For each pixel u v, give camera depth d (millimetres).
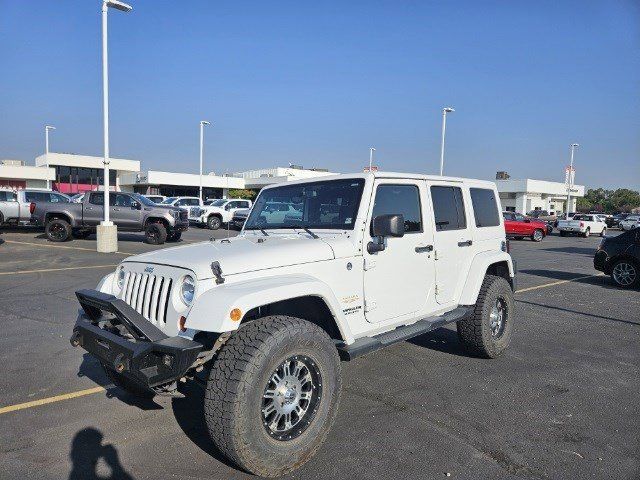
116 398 4508
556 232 41562
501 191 59844
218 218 30688
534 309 8703
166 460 3445
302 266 3662
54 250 15945
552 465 3389
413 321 4641
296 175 55438
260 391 3045
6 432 3848
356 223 4070
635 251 11156
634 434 3852
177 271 3373
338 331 3859
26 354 5684
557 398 4543
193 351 3037
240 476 3244
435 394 4605
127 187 59562
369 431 3855
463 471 3301
